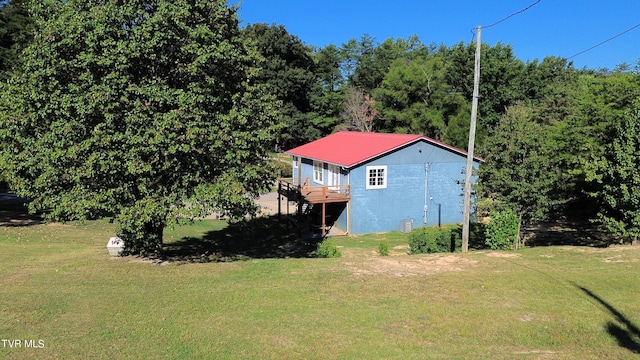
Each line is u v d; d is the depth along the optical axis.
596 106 19.92
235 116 13.86
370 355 7.46
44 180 12.64
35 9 13.47
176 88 13.80
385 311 9.36
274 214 31.38
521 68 56.75
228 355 7.43
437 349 7.66
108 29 12.56
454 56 58.06
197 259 15.53
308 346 7.77
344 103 58.81
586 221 26.31
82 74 12.35
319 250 17.45
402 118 52.91
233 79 14.86
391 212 26.98
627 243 18.11
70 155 11.92
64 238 20.58
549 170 16.97
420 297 10.21
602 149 16.92
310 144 35.41
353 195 26.05
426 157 27.45
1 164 12.89
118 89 12.52
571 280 11.43
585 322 8.72
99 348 7.61
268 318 9.02
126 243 16.14
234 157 13.91
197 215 13.48
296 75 57.72
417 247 18.00
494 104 55.53
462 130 47.25
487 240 17.47
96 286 11.22
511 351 7.58
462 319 8.92
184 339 8.02
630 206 15.03
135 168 12.15
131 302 9.94
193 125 12.69
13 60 25.27
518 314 9.16
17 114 12.84
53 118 12.79
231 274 12.54
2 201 30.97
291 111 57.50
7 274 12.55
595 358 7.25
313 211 28.19
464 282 11.30
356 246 22.14
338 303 9.86
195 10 14.03
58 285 11.30
